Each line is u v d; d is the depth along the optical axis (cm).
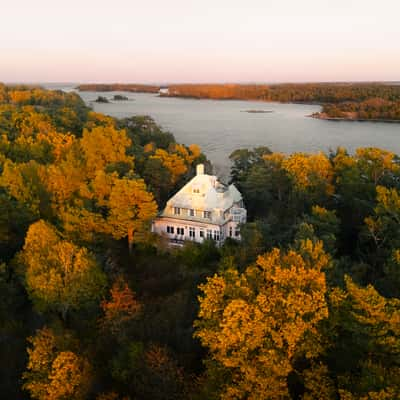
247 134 17488
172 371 2939
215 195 5538
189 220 5522
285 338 2550
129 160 7062
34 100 16700
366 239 5275
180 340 3319
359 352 2756
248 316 2538
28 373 3069
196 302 3822
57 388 2877
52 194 5734
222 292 2845
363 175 6438
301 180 6300
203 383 2822
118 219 5128
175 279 4438
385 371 2452
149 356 3009
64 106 14850
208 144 14925
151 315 3594
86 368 3091
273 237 4762
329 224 5047
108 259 4675
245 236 4572
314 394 2520
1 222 4966
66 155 7050
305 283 2850
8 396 3238
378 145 14550
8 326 3878
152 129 12069
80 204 5291
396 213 4991
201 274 4400
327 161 6675
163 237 5466
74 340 3409
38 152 7512
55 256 4044
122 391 3105
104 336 3516
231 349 2725
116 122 12112
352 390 2488
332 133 17875
